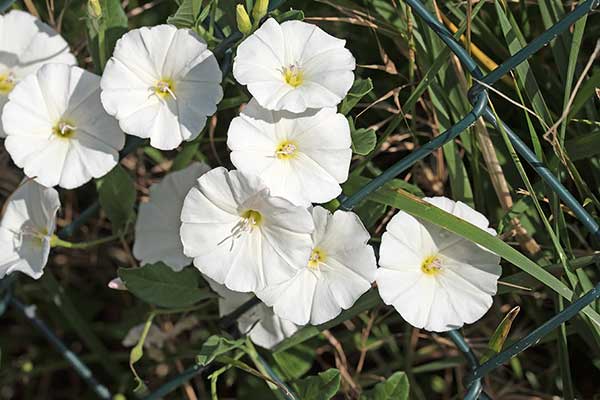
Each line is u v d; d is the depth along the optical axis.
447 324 0.37
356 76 0.44
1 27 0.39
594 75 0.38
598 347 0.39
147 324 0.40
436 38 0.39
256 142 0.36
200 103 0.37
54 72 0.38
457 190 0.40
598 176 0.41
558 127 0.40
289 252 0.36
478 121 0.39
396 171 0.37
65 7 0.42
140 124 0.36
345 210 0.37
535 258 0.40
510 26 0.39
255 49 0.36
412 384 0.44
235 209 0.36
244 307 0.39
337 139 0.36
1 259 0.39
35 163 0.37
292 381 0.40
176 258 0.40
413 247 0.37
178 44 0.37
